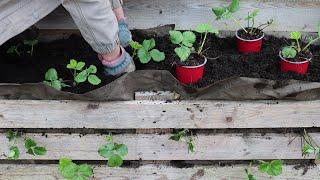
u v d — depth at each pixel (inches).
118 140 57.9
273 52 63.7
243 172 61.0
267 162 58.2
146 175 61.2
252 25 65.0
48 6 50.9
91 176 61.2
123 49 57.4
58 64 62.6
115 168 60.6
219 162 60.9
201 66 57.0
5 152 59.5
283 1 65.3
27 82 59.7
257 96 54.8
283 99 55.2
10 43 66.4
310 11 65.9
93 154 59.4
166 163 60.9
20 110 55.7
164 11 66.3
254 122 56.8
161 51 63.4
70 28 67.4
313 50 65.1
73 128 57.9
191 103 55.1
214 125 57.0
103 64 57.9
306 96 54.7
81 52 64.7
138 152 59.1
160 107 55.2
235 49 65.6
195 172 60.8
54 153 59.3
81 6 48.9
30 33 66.9
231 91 54.2
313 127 58.2
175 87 54.8
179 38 56.7
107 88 53.6
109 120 56.5
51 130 58.1
